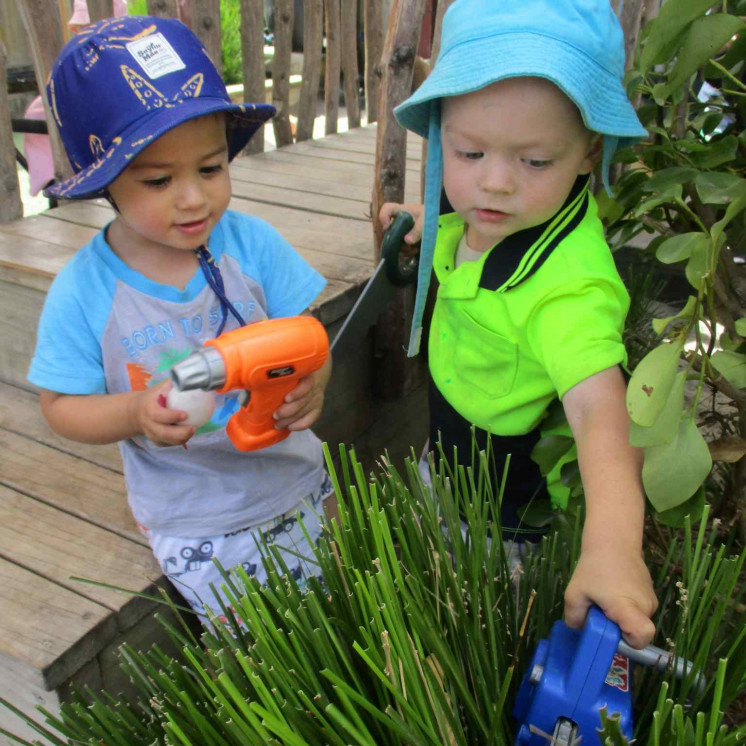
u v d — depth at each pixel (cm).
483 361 115
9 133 200
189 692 93
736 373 92
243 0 258
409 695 73
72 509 142
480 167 100
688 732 66
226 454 125
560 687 70
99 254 114
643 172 114
